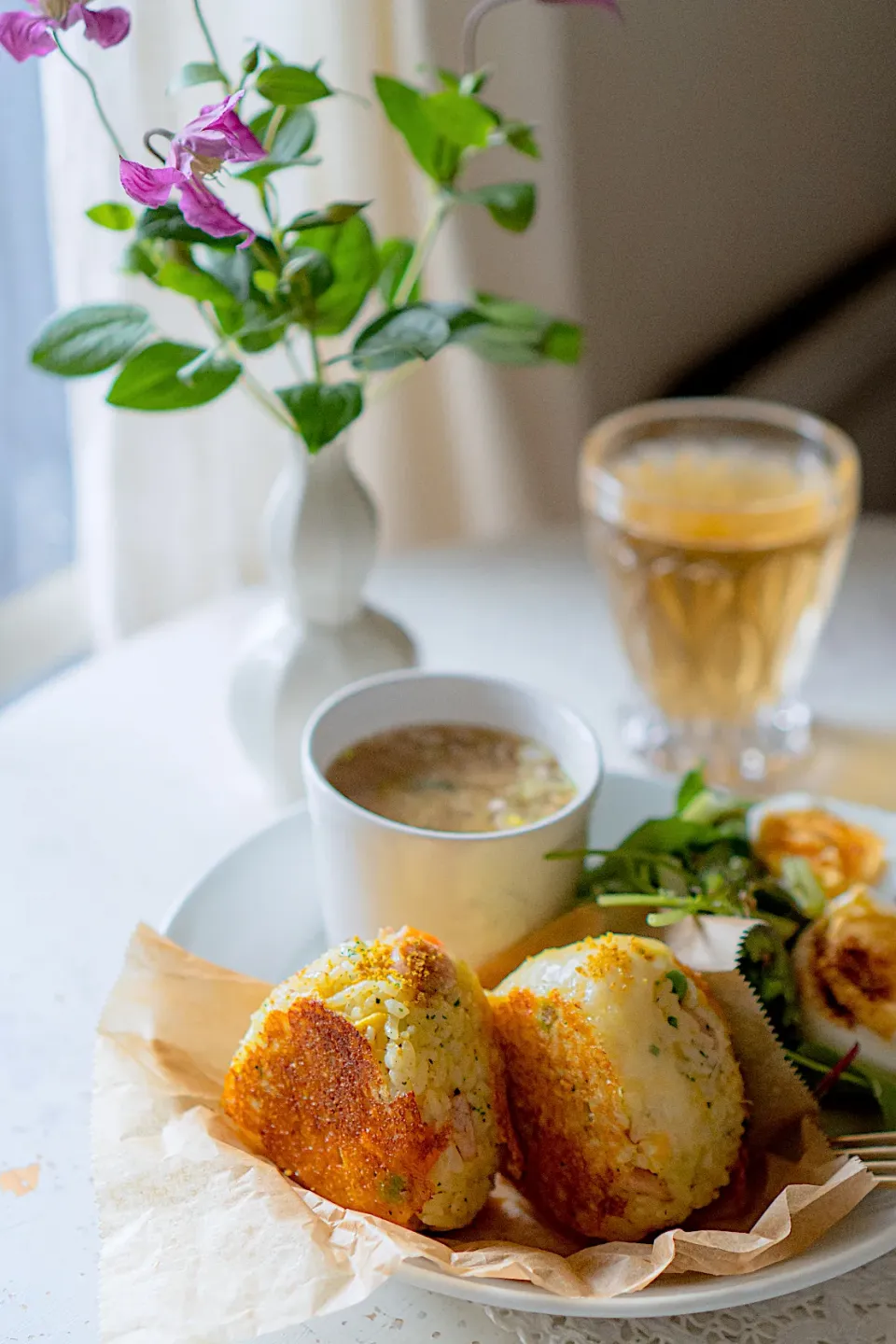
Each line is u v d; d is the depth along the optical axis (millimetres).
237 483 834
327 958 457
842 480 644
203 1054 478
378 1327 445
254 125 529
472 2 768
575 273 876
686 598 647
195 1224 424
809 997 492
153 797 634
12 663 937
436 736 543
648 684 683
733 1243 420
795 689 702
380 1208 434
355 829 490
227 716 627
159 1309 408
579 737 526
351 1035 437
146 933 491
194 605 833
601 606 751
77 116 683
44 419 853
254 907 542
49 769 647
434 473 912
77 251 712
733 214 917
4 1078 510
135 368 529
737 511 627
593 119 835
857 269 982
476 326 540
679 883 523
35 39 478
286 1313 407
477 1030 450
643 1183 438
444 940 500
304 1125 441
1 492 867
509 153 813
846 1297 451
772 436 699
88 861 598
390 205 810
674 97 855
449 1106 438
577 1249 450
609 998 444
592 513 663
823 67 882
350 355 527
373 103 770
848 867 542
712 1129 442
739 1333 442
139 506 793
